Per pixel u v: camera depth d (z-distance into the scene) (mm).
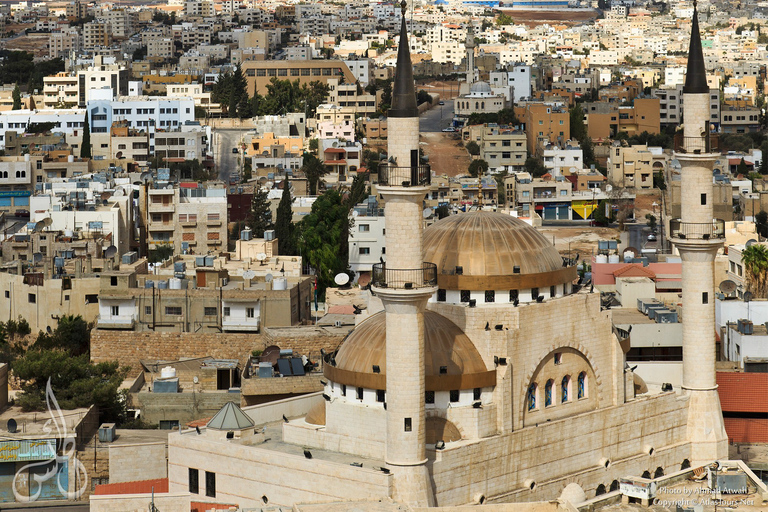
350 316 166750
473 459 100062
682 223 117562
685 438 117938
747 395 130000
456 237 107062
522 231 108375
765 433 126562
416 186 94562
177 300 165125
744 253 180875
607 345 111125
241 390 130375
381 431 99188
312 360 145125
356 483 95625
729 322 154000
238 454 102000
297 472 98438
